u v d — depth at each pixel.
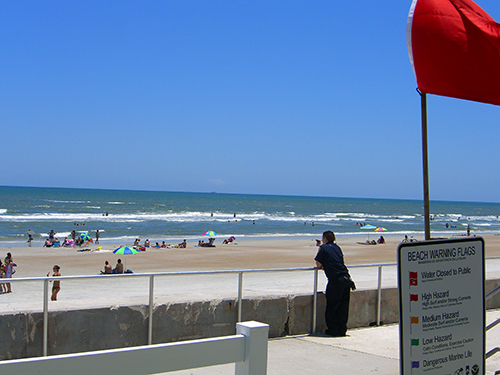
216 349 3.29
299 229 81.00
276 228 81.69
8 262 20.25
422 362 3.25
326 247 7.39
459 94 4.86
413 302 3.25
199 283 7.22
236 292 7.25
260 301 7.04
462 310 3.46
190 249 44.31
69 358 2.85
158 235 63.66
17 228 67.56
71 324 5.86
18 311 5.63
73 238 48.66
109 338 6.07
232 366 5.55
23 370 2.72
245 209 151.25
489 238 61.72
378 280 8.07
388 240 61.97
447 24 4.79
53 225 73.19
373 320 8.05
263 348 3.40
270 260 35.72
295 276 8.15
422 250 3.31
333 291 7.28
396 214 151.50
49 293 6.18
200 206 157.75
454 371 3.40
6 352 5.54
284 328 7.28
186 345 3.19
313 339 7.14
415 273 3.27
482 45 4.80
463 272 3.49
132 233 65.75
